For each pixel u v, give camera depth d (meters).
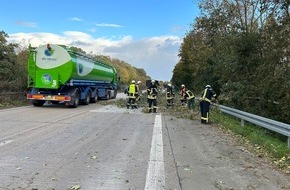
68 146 9.59
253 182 6.66
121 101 31.64
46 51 22.53
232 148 10.11
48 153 8.62
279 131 10.75
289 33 18.72
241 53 20.38
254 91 18.58
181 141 11.06
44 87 22.59
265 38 19.89
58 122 14.78
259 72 18.44
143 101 32.34
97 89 30.00
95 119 16.47
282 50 18.09
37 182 6.25
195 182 6.55
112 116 18.27
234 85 19.73
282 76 16.81
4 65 27.23
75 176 6.70
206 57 34.56
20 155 8.31
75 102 23.22
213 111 22.17
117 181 6.46
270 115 17.27
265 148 10.07
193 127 14.78
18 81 26.31
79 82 24.52
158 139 11.27
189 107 24.53
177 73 74.44
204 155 8.98
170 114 20.59
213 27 39.97
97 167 7.42
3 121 14.55
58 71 22.53
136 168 7.42
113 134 12.03
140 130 13.29
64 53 22.47
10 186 5.98
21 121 14.71
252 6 33.03
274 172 7.46
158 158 8.43
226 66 21.50
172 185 6.32
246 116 14.60
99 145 9.88
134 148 9.61
